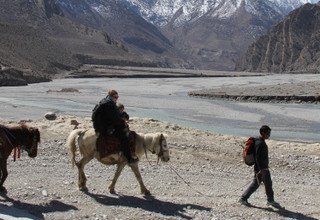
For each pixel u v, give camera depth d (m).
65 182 14.65
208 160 20.23
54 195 13.33
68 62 179.50
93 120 13.23
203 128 41.78
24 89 89.94
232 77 157.38
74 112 49.94
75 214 11.98
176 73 176.50
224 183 16.52
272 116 51.88
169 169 17.69
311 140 36.75
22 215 11.42
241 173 18.28
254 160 13.63
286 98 69.81
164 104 63.19
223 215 12.85
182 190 15.08
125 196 13.81
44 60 165.62
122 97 73.06
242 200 13.87
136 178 14.55
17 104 57.50
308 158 22.62
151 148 13.73
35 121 27.27
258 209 13.62
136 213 12.39
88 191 13.94
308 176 18.97
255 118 50.03
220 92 78.50
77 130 13.79
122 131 13.30
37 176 15.09
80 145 13.59
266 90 80.44
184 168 18.09
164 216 12.36
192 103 65.38
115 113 13.16
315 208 14.34
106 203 13.05
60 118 29.53
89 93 82.50
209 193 14.98
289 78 141.38
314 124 46.47
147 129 26.17
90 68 185.88
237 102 69.12
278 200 14.85
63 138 21.50
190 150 21.58
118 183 15.17
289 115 52.94
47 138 21.19
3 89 88.50
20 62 147.50
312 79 132.00
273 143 26.59
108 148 13.21
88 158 13.63
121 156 13.55
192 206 13.40
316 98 68.62
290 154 23.30
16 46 164.50
